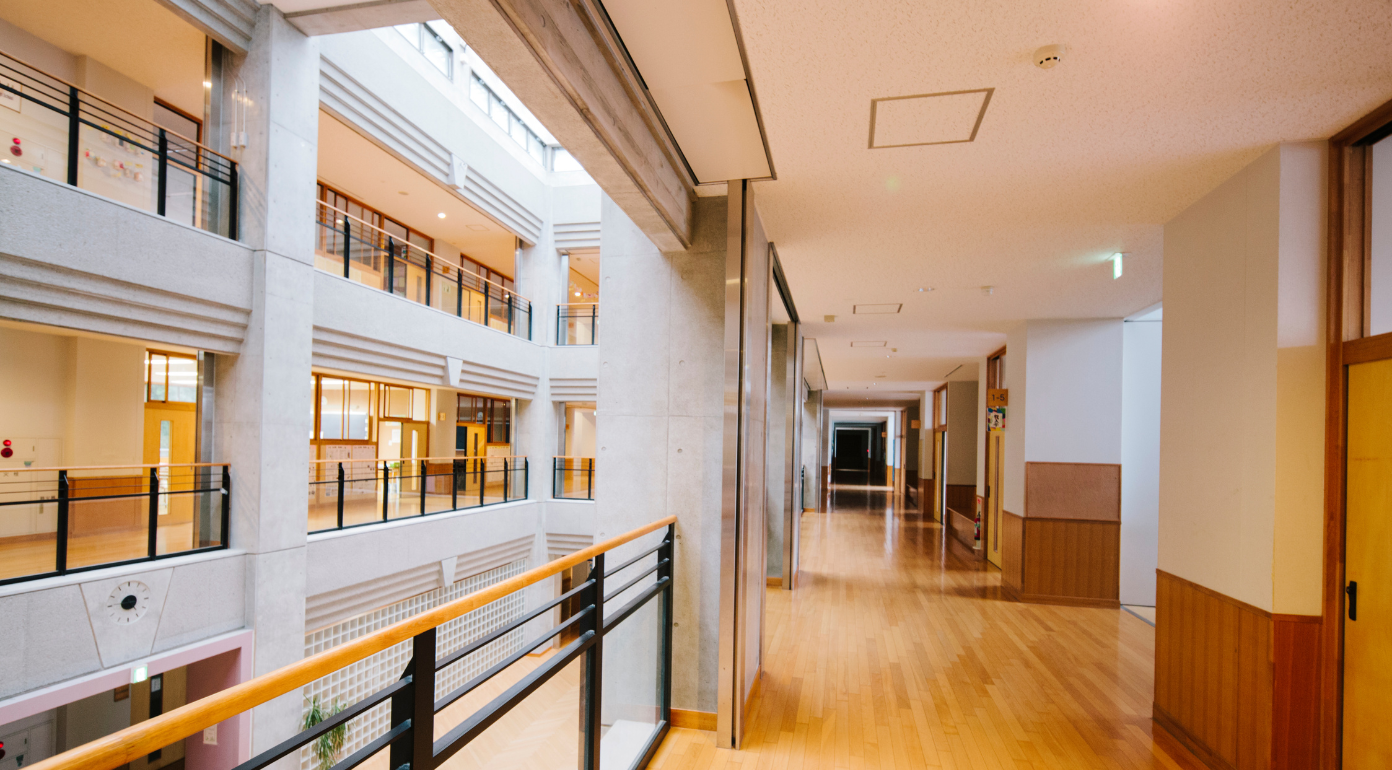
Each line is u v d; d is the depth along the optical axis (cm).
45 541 484
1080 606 610
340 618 662
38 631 404
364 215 984
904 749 311
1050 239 383
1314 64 198
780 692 381
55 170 486
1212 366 301
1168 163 276
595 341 1154
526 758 227
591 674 241
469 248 1221
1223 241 295
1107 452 622
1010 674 416
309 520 712
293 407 560
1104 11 174
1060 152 266
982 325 680
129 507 529
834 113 237
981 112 234
